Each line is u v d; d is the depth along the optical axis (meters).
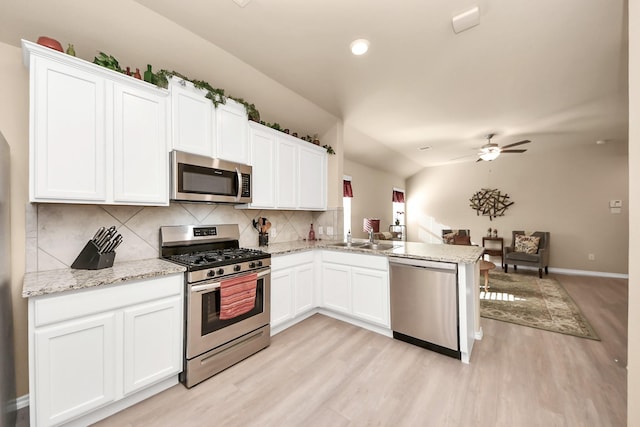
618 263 5.17
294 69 2.51
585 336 2.59
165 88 1.98
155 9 1.77
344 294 2.86
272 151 2.88
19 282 1.61
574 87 2.87
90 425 1.48
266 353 2.27
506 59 2.35
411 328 2.38
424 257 2.29
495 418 1.54
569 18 1.85
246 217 2.98
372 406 1.64
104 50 1.88
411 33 2.01
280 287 2.60
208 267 1.91
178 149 2.06
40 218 1.68
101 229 1.78
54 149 1.50
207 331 1.91
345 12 1.80
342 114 3.60
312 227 3.92
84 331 1.43
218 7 1.76
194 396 1.73
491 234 6.50
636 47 1.20
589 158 5.42
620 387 1.81
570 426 1.48
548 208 5.83
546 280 4.90
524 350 2.33
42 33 1.65
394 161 6.37
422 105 3.33
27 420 1.54
